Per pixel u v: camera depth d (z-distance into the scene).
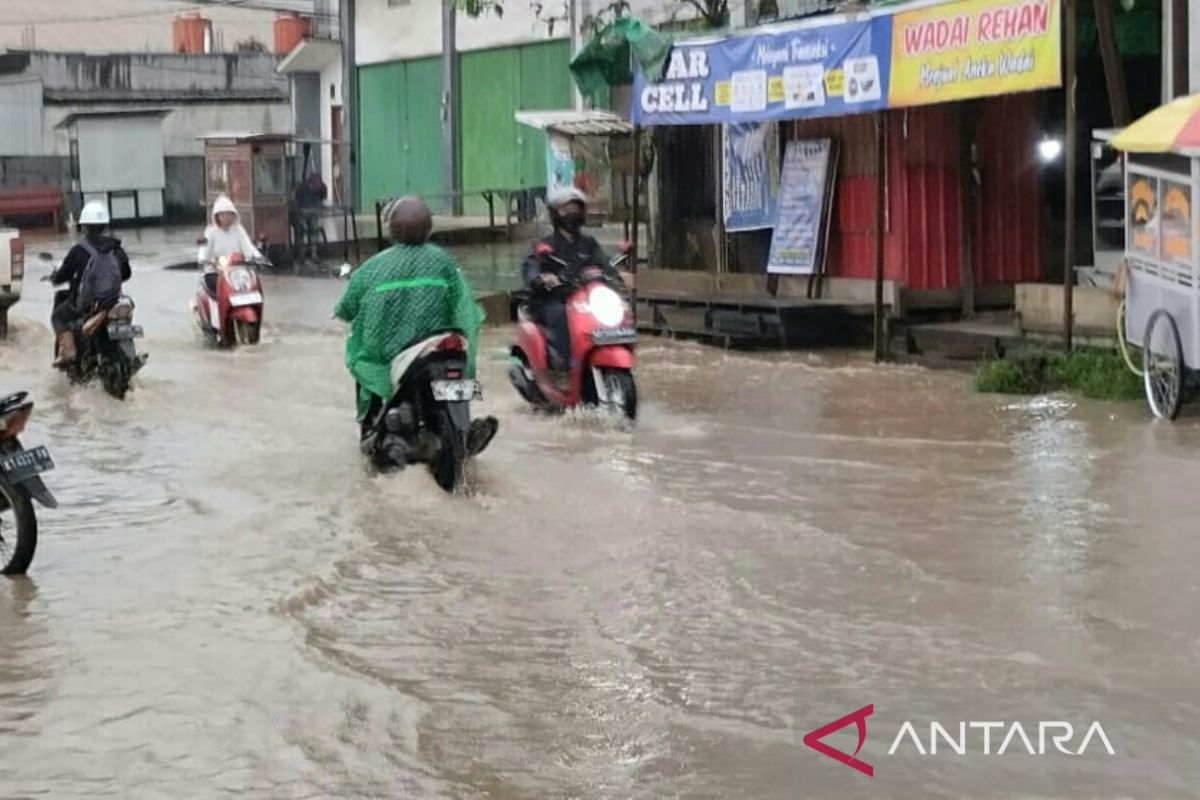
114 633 6.43
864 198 15.81
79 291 12.88
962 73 12.59
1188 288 10.07
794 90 14.55
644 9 24.09
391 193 35.59
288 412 12.03
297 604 6.74
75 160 40.22
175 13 52.34
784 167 16.78
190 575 7.32
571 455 9.84
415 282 8.86
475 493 8.73
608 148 21.27
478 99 32.31
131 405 12.53
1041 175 15.53
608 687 5.61
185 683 5.77
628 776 4.81
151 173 41.25
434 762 4.96
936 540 7.49
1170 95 13.05
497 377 13.72
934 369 13.64
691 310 16.67
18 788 4.84
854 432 10.55
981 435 10.27
